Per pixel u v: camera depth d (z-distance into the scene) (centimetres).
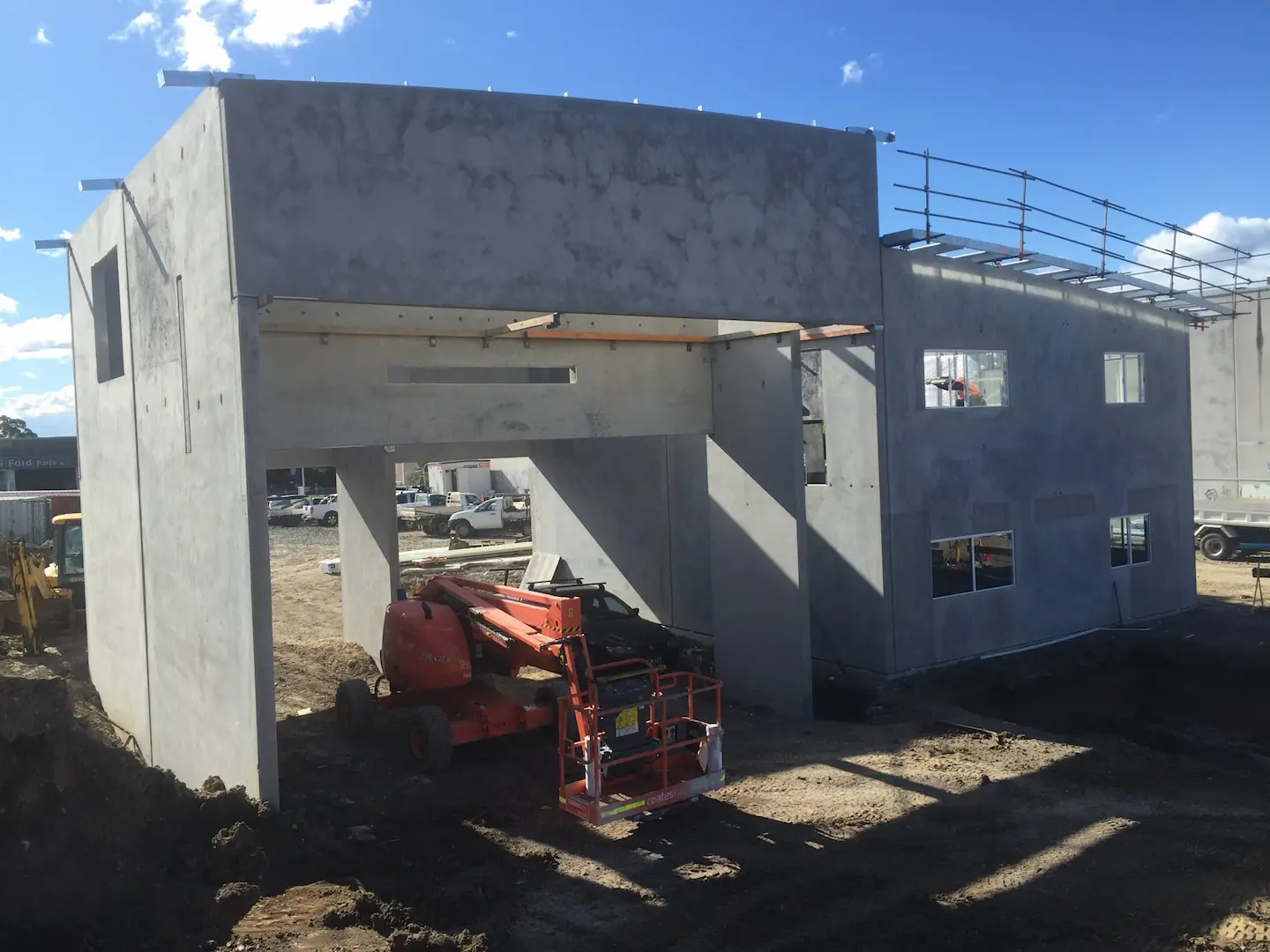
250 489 877
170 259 1071
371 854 875
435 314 1212
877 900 775
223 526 940
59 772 738
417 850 895
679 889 807
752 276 1209
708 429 1484
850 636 1564
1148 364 1950
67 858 707
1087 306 1828
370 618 1759
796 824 952
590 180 1070
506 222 1013
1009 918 736
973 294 1625
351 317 1152
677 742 992
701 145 1159
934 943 697
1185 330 2036
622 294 1094
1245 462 2966
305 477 7169
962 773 1102
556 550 2302
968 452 1622
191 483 1034
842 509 1566
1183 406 2027
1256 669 1589
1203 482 3080
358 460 1772
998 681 1551
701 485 1852
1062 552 1777
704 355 1480
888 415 1506
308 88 907
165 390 1121
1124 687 1634
